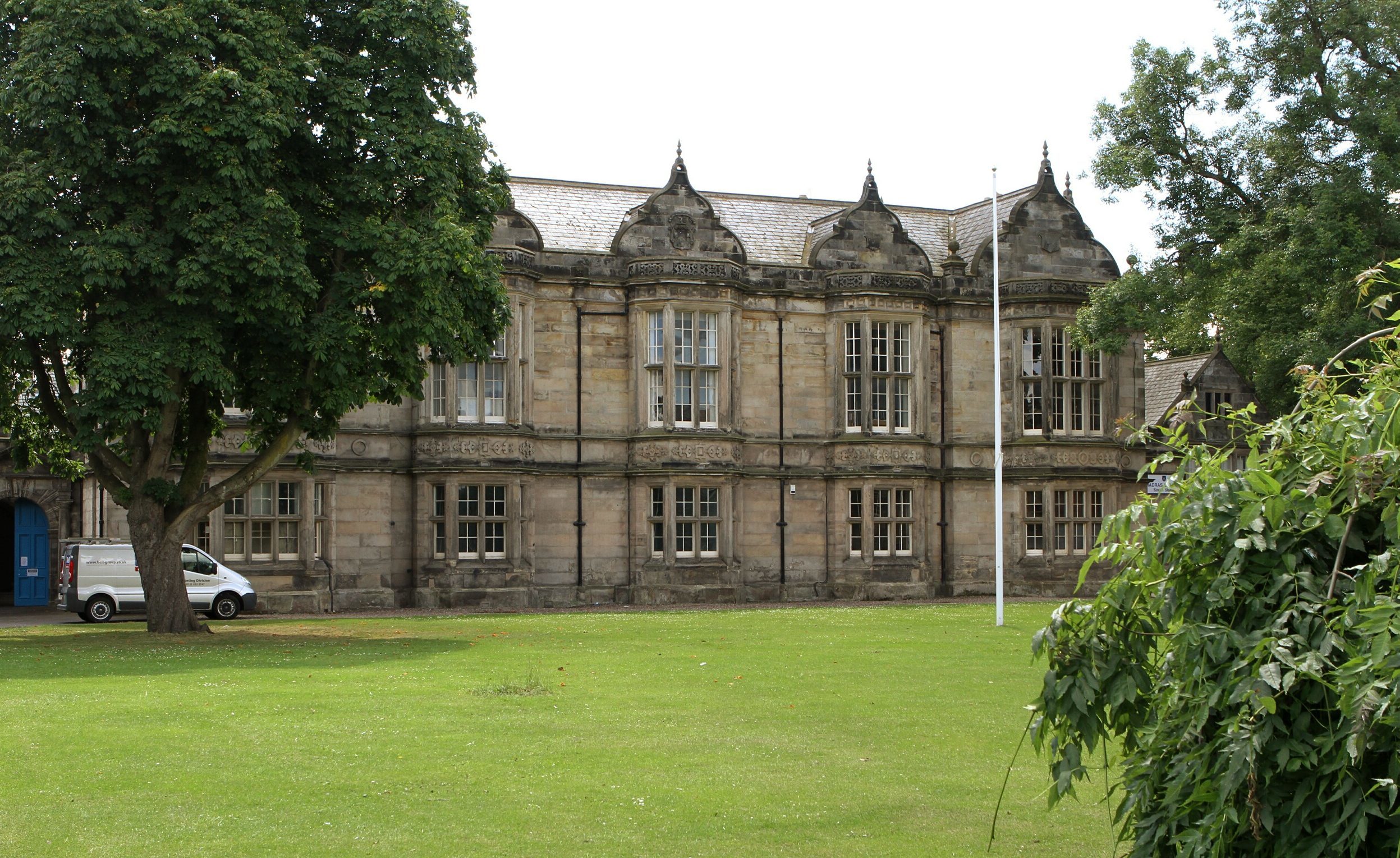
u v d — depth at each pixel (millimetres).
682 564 42250
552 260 41844
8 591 48906
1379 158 36438
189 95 24594
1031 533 46281
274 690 18719
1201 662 7766
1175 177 41594
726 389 42625
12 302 24156
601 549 42031
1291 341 36500
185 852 10547
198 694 18234
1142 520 8484
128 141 25484
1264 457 8289
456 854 10594
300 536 38469
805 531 44281
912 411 44875
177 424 31812
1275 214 37625
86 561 35625
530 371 41031
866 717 16953
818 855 10758
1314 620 7477
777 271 44375
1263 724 7359
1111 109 41719
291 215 25422
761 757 14383
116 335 24906
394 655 23500
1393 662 6672
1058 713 8609
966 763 14289
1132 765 8562
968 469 46125
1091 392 47000
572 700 18000
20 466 31656
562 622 32719
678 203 43375
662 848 10836
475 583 39750
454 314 27922
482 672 20938
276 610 37562
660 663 22453
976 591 45938
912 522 44812
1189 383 51188
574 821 11625
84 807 11859
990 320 46719
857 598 43906
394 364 28625
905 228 50125
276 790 12609
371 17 27719
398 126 27688
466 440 39625
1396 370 8109
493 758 14102
